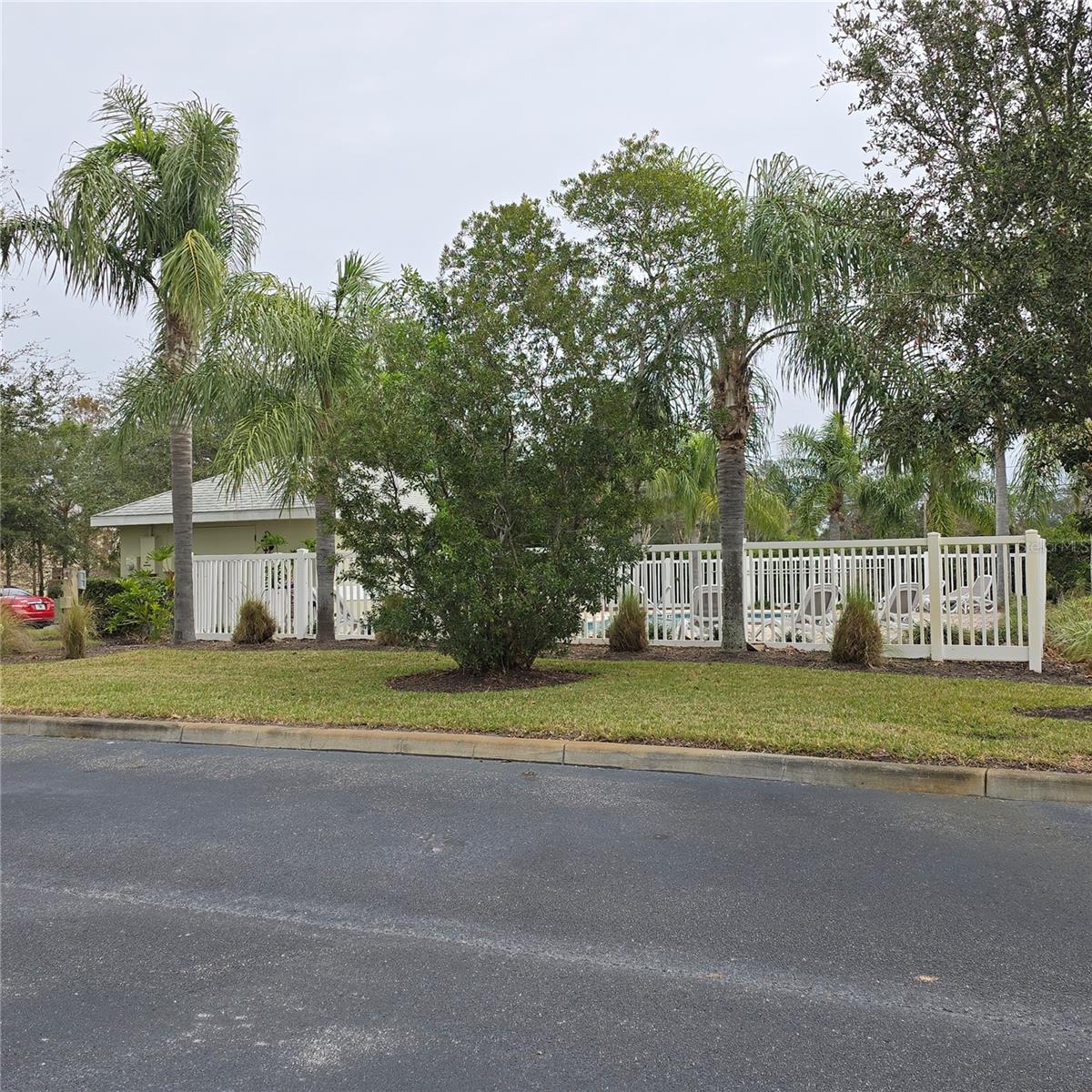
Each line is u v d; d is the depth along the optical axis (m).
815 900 4.50
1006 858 5.08
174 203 15.41
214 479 24.56
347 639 16.50
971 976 3.70
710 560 14.29
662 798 6.32
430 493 10.95
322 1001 3.52
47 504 33.66
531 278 10.30
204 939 4.11
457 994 3.57
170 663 13.42
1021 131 7.13
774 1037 3.23
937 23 7.39
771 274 11.80
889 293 8.10
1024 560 12.95
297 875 4.93
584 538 10.95
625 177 10.88
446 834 5.57
